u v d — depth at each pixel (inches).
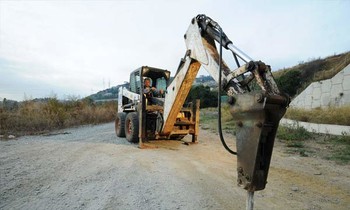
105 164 197.8
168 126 270.1
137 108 312.2
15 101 544.1
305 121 557.3
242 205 125.3
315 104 813.9
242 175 72.0
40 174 165.9
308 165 217.2
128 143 309.6
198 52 154.6
